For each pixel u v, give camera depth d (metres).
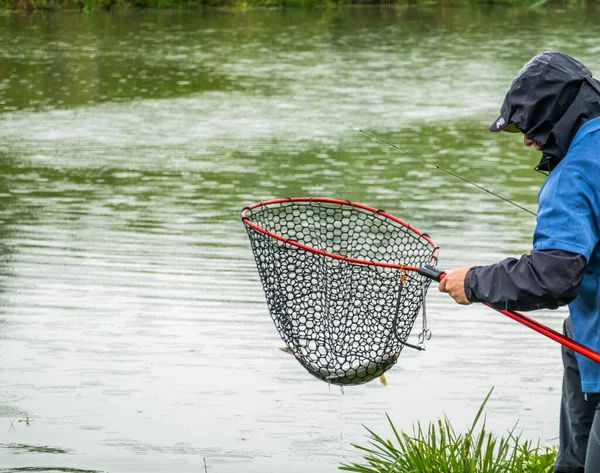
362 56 67.12
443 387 16.09
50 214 28.00
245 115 46.19
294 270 9.43
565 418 9.82
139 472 12.93
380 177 33.06
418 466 11.49
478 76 58.41
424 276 8.83
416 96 51.62
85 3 97.19
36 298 20.36
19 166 35.00
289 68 61.72
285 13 98.38
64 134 41.62
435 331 18.69
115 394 15.70
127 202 29.56
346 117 45.47
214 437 14.18
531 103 8.25
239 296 20.66
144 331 18.52
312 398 15.64
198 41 75.31
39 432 14.21
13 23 87.12
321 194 30.53
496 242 24.80
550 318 19.41
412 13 97.94
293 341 9.57
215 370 16.75
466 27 84.31
